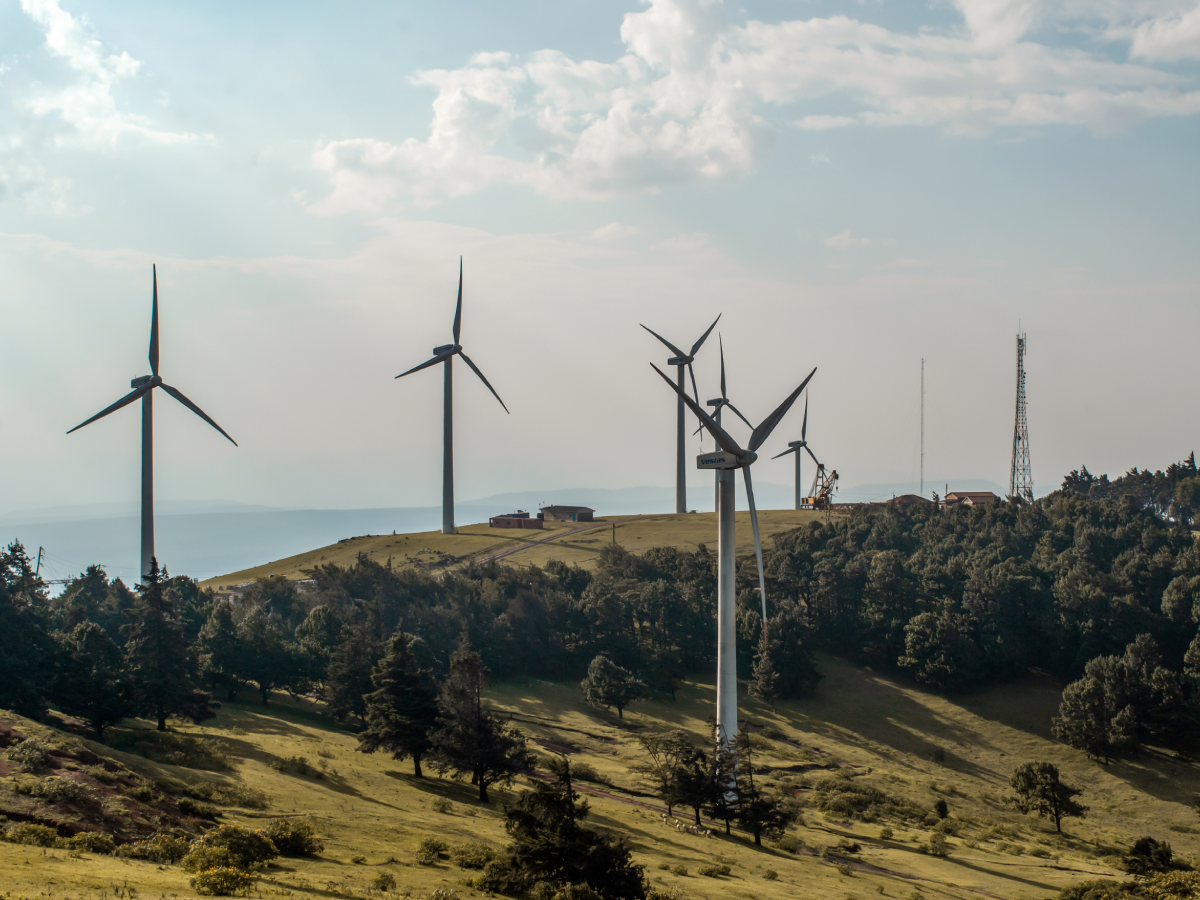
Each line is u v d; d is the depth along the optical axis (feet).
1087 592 527.40
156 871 127.34
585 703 483.10
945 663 501.15
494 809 258.57
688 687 524.11
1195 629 505.66
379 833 192.34
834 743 448.24
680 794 279.49
